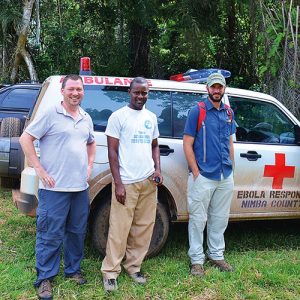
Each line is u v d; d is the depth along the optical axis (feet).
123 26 40.32
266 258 13.50
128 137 11.25
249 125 14.35
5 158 16.03
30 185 12.22
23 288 11.14
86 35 40.34
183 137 12.34
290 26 21.98
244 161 13.78
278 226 17.31
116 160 11.22
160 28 39.99
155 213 11.85
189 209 12.40
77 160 10.72
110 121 11.26
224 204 12.53
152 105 13.32
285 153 14.37
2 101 25.29
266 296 11.03
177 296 10.97
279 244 15.17
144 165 11.32
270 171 14.14
